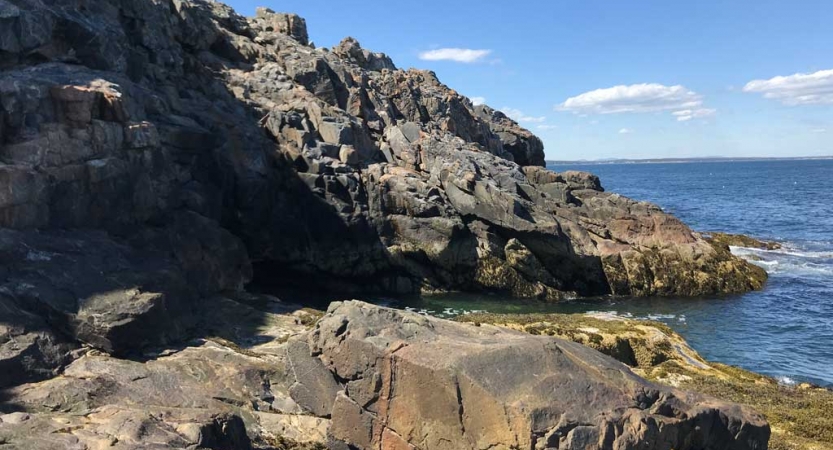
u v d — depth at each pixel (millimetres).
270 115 37219
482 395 11156
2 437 10406
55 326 16391
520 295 37375
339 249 35719
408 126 45344
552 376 11336
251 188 32281
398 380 12383
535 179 50812
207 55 42375
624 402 11188
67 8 26312
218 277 25656
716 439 12000
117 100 22266
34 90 20000
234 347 18984
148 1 34406
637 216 42156
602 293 38906
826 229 70438
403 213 37125
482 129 67000
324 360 13781
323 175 35625
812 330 31375
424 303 34562
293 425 14477
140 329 17328
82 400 13711
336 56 54906
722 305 36312
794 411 17719
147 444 10656
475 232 37844
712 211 92750
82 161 20734
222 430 12453
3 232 17781
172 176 26359
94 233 20547
